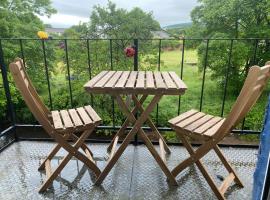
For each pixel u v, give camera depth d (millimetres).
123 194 1877
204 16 9734
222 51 7969
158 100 1818
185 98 7680
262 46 5609
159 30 9969
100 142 2662
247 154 2447
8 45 7480
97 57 7566
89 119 1947
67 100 7277
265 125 1212
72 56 7820
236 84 7906
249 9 8883
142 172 2143
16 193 1889
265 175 1097
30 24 9508
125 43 5691
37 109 1776
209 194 1880
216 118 2020
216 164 2277
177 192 1899
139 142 2609
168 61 5457
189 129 1794
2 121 7902
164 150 2299
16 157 2385
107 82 1831
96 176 2055
